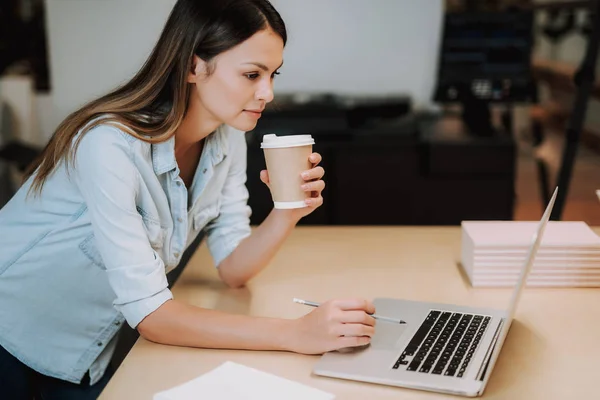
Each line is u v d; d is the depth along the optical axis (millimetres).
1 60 4242
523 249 1509
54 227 1391
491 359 1044
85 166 1254
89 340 1472
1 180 4145
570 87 4617
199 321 1239
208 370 1160
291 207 1330
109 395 1080
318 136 3533
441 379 1083
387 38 4129
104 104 1308
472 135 3545
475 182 3480
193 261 1764
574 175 4375
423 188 3518
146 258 1265
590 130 4699
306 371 1148
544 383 1099
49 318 1444
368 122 3703
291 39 4145
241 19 1241
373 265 1674
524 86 3725
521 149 4695
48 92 4270
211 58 1266
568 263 1513
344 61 4168
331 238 1901
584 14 4500
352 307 1192
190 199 1509
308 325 1200
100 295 1433
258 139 3498
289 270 1654
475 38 3713
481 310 1372
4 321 1440
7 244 1421
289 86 4219
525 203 4195
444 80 3771
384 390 1078
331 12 4102
